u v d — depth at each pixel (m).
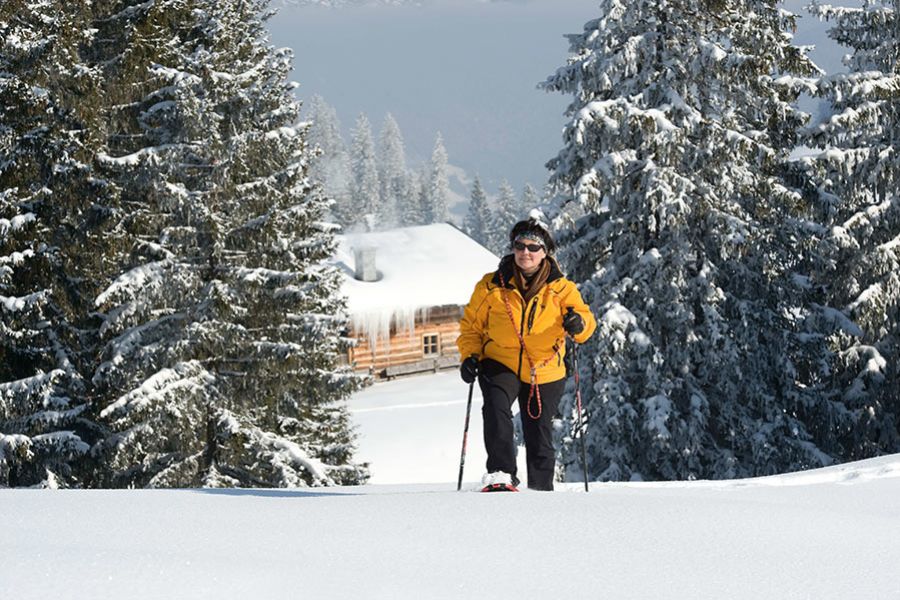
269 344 20.28
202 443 20.17
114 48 21.61
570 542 4.00
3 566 3.17
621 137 19.88
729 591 3.36
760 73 20.36
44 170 19.14
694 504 4.85
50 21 19.33
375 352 52.50
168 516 4.57
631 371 20.59
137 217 19.70
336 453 24.80
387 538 4.03
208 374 19.56
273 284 20.27
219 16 23.42
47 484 18.41
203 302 19.44
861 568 3.70
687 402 20.59
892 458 8.16
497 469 5.98
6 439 17.97
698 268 20.77
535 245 6.02
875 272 22.30
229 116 21.47
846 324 22.17
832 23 25.02
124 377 18.94
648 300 19.89
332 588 3.18
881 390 22.84
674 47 20.31
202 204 19.58
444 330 54.78
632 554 3.82
